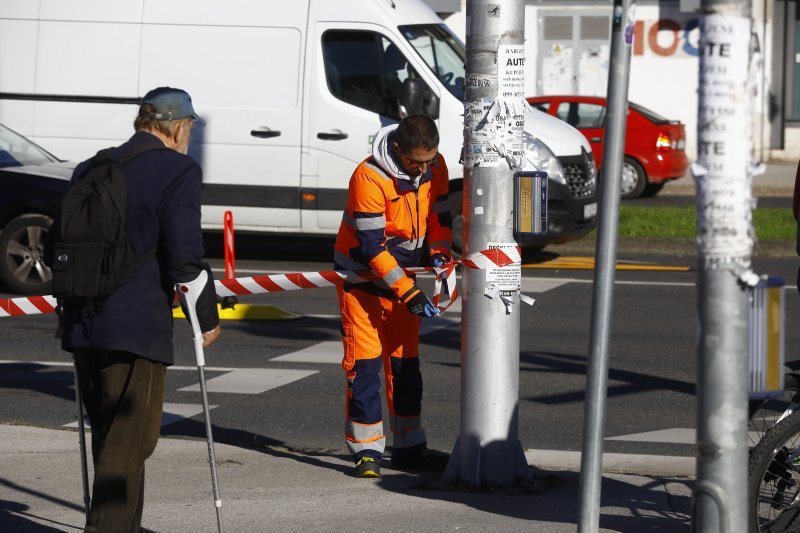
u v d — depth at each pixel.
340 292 19.47
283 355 29.72
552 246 48.50
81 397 15.27
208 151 42.62
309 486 18.88
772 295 10.54
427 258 22.16
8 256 37.72
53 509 17.59
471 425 18.42
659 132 63.00
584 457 11.77
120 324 14.27
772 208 55.69
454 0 80.44
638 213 53.19
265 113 42.25
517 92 17.56
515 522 16.84
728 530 10.48
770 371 10.59
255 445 22.17
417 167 18.66
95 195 14.20
